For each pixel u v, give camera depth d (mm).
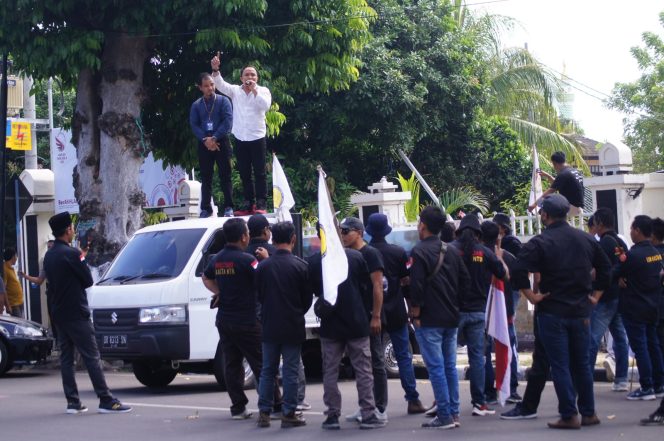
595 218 10469
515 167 27938
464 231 9484
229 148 13320
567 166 12695
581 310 8383
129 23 15734
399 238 15562
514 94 28234
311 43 16938
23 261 20906
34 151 23031
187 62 17766
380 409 9078
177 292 11570
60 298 10094
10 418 10172
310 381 13727
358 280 8719
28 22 15234
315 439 8359
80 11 15688
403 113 23828
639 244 10125
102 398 10328
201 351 11633
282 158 24453
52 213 21031
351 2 17625
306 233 16984
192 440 8531
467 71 25641
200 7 15617
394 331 9602
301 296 8938
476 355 9469
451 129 26891
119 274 12273
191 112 13250
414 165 27359
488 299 9555
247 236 9461
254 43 16281
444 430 8586
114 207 16219
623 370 11062
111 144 16219
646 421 8648
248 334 9344
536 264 8336
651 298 10125
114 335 11766
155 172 23141
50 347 15586
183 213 20047
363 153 26703
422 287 8586
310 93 24031
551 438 8039
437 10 26156
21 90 23844
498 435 8266
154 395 12062
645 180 15523
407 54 24875
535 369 9031
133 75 16375
